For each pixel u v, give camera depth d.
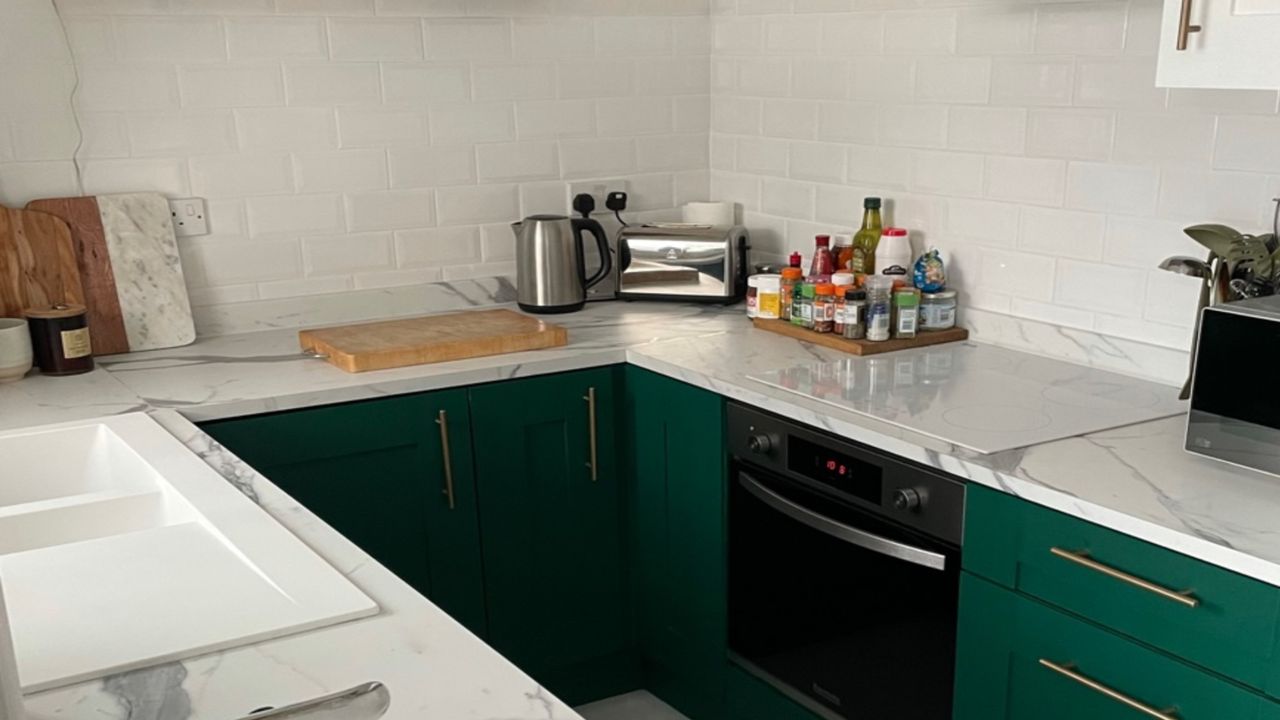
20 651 1.26
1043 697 1.90
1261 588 1.54
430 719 1.10
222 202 2.90
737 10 3.35
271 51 2.89
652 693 3.03
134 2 2.72
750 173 3.41
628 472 2.88
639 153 3.43
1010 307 2.69
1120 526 1.70
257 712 1.12
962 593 2.02
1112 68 2.37
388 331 2.86
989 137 2.65
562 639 2.91
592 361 2.75
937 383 2.42
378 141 3.05
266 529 1.63
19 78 2.65
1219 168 2.21
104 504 1.85
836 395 2.35
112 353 2.79
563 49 3.25
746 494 2.53
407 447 2.58
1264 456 1.74
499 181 3.24
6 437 2.15
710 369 2.57
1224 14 1.75
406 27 3.03
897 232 2.81
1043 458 1.95
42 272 2.69
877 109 2.93
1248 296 2.02
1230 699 1.61
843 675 2.36
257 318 2.99
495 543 2.74
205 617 1.33
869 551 2.22
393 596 1.41
